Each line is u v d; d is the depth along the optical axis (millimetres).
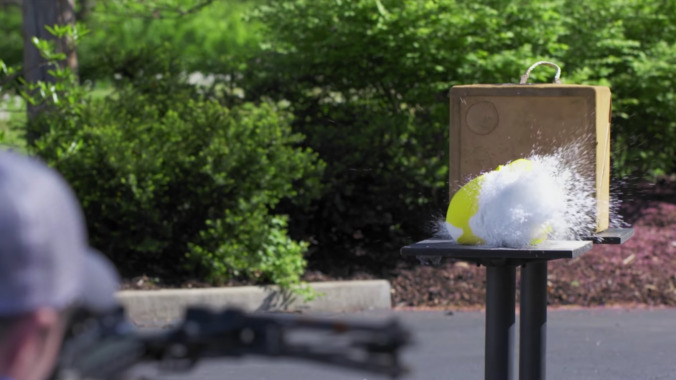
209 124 10539
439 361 7793
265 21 12586
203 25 24312
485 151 5062
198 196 10297
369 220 11508
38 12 11242
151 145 10281
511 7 11555
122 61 12250
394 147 11469
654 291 10297
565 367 7746
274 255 10156
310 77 12477
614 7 12695
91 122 10305
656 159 13266
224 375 7410
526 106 4988
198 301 9539
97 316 1724
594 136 4891
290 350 1565
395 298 10234
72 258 1538
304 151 11688
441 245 4453
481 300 10133
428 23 11531
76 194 9977
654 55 12672
